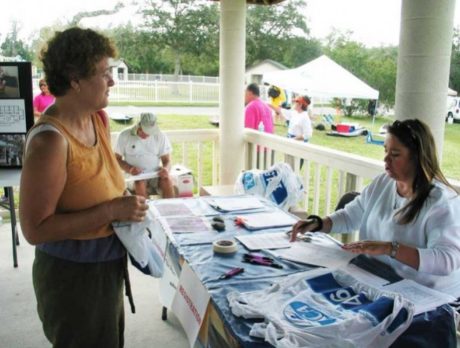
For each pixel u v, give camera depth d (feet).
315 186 11.58
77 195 4.06
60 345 4.31
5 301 9.26
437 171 5.45
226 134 14.76
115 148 12.55
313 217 6.56
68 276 4.17
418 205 5.37
